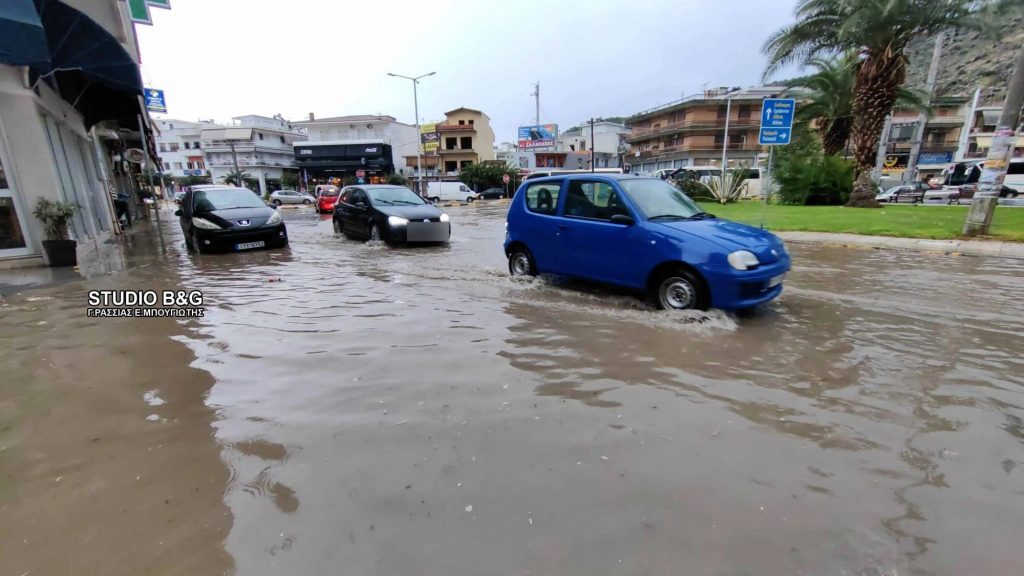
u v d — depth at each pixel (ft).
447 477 8.03
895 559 6.33
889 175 148.56
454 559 6.29
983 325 16.05
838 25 63.00
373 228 38.55
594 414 10.14
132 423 9.96
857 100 64.34
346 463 8.47
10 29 20.24
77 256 32.30
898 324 16.19
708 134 192.03
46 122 31.27
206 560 6.36
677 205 19.94
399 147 222.89
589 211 20.33
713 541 6.63
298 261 30.76
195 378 12.14
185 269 27.99
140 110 43.80
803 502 7.43
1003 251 29.60
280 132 243.19
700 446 8.97
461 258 31.50
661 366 12.67
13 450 9.02
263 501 7.52
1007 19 57.62
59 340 15.06
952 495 7.63
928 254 30.14
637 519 7.05
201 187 38.68
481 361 13.05
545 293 20.92
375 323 16.62
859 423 9.82
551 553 6.40
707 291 16.56
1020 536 6.74
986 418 9.99
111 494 7.76
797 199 73.46
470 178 178.29
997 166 33.22
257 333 15.67
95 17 32.48
